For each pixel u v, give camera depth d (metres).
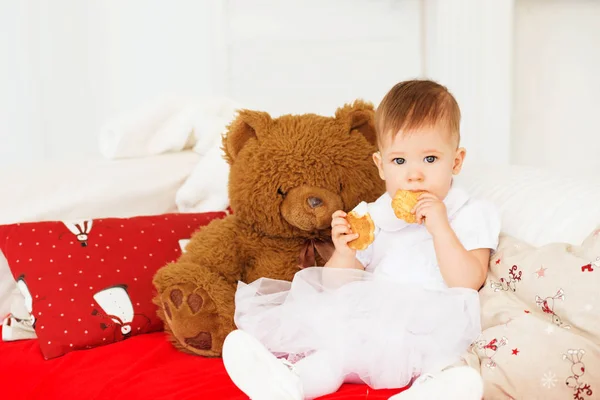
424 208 1.28
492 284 1.24
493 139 2.93
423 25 2.97
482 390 0.98
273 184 1.40
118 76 2.73
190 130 2.00
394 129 1.31
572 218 1.32
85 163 1.85
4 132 2.61
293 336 1.22
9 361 1.42
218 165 1.85
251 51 2.83
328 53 2.91
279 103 2.90
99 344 1.46
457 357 1.13
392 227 1.38
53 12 2.60
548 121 3.08
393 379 1.13
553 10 3.02
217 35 2.78
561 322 1.11
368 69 2.96
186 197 1.86
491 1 2.84
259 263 1.46
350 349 1.15
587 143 3.10
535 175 1.56
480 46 2.87
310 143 1.41
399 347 1.14
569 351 1.04
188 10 2.75
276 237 1.46
